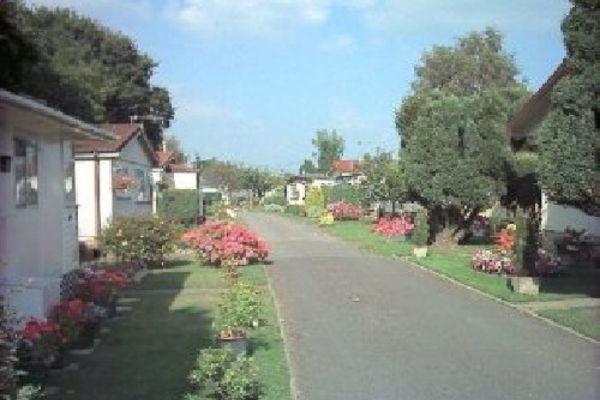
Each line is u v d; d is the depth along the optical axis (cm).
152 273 2089
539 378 929
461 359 1034
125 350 1093
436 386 895
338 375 948
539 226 2197
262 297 1592
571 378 928
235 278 1753
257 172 10831
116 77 5497
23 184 1402
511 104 2953
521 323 1304
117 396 852
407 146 2859
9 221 1277
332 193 6162
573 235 2098
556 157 1363
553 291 1658
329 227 4359
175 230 2348
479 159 2578
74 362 1019
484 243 2967
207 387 829
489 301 1555
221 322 1203
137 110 5662
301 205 6812
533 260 1677
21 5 3086
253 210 8644
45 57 3150
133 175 3250
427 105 2777
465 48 6619
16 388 656
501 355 1058
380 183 4566
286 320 1340
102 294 1316
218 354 840
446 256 2488
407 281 1888
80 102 3622
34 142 1490
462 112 2597
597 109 1336
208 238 2291
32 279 1187
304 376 945
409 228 3222
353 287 1781
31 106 1139
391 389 882
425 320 1338
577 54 1352
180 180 5669
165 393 858
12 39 2002
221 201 8575
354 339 1173
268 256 2567
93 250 2545
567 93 1352
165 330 1245
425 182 2661
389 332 1230
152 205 3828
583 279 1856
